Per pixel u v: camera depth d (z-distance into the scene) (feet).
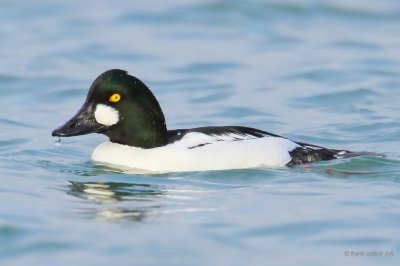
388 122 60.03
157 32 90.89
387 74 75.61
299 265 33.32
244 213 39.01
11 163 48.98
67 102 67.92
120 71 47.03
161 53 83.20
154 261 33.53
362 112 63.57
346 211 39.22
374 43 86.53
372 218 38.19
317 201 40.86
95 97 46.93
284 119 61.82
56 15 96.07
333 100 67.67
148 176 45.24
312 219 38.09
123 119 46.73
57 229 36.91
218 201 40.96
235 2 98.99
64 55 81.71
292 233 36.52
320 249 34.83
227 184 43.75
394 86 71.87
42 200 41.29
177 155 45.93
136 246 34.99
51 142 54.90
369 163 47.32
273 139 47.19
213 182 44.06
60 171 47.19
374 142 55.42
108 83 46.55
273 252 34.47
